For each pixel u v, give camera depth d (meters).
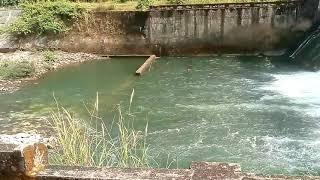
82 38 26.36
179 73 21.61
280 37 24.58
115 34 26.05
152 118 15.05
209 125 14.07
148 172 3.62
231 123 14.16
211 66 22.77
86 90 19.22
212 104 16.38
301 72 20.36
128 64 24.20
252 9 24.39
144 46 25.92
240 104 16.17
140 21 25.61
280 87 18.08
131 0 28.47
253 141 12.48
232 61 23.72
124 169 3.68
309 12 23.86
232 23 24.78
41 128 14.01
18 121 15.10
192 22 25.11
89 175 3.59
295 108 15.34
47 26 26.14
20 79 21.58
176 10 25.06
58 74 22.48
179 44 25.56
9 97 18.56
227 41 25.09
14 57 25.09
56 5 26.64
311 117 14.34
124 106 16.58
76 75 22.14
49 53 25.39
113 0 28.61
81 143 5.54
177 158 11.30
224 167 3.66
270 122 14.08
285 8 24.08
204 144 12.40
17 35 26.75
